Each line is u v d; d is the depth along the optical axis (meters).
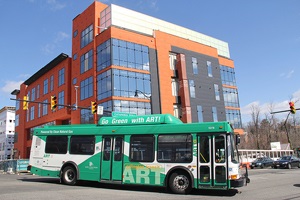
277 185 15.80
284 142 87.38
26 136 71.31
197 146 12.37
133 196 11.08
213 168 11.95
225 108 55.69
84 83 45.81
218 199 10.55
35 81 67.81
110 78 39.62
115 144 14.02
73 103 48.44
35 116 65.69
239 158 12.98
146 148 13.27
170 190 13.01
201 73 51.75
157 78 44.78
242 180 11.91
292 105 26.88
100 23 45.06
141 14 46.47
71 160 15.02
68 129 15.59
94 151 14.45
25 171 33.72
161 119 13.49
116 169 13.67
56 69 56.91
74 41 50.38
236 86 60.31
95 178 14.10
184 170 12.34
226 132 12.10
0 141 91.81
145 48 44.38
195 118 48.06
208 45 57.22
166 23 50.19
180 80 48.50
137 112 40.78
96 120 41.34
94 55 43.75
